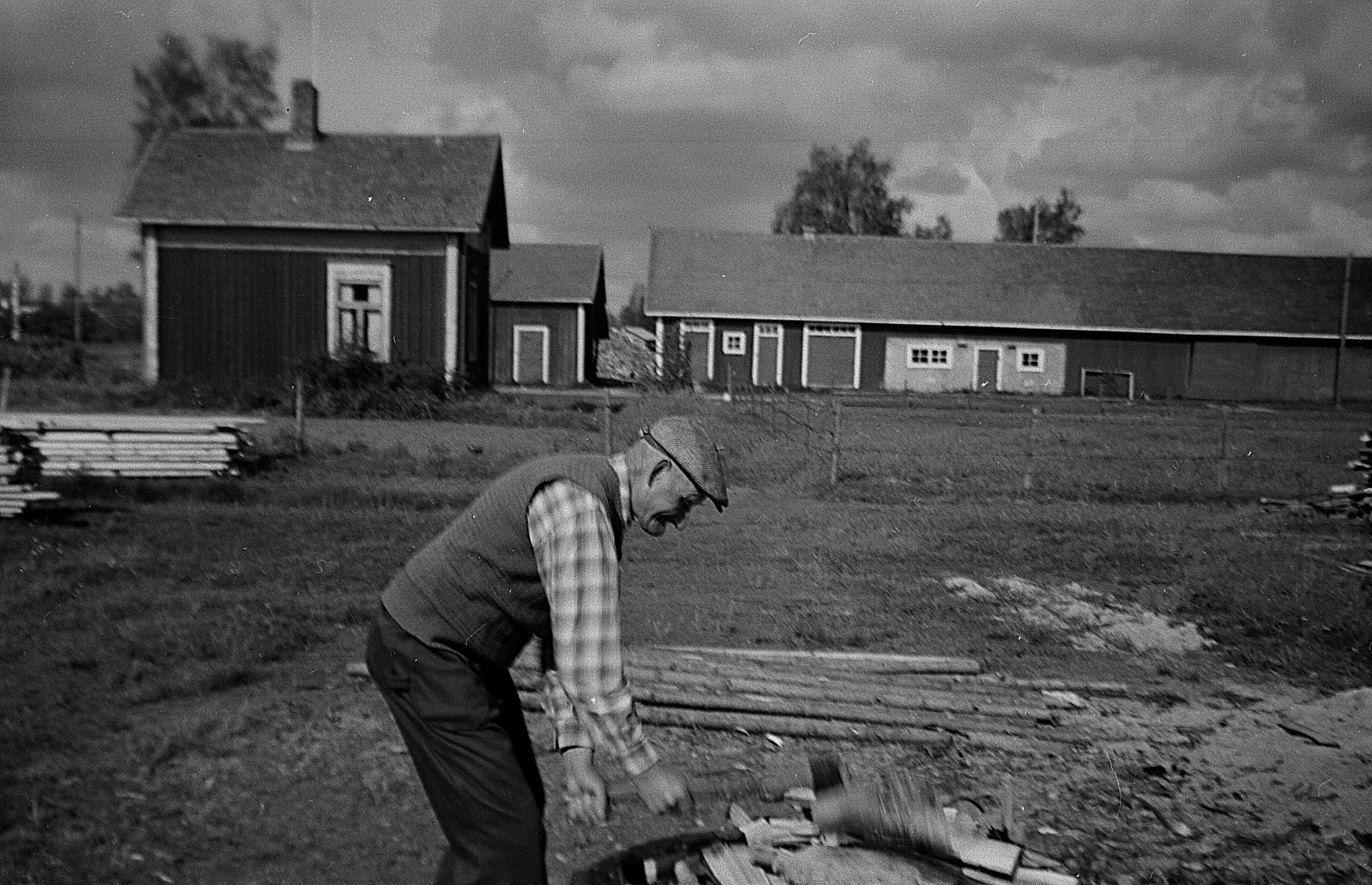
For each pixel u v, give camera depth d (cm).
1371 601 971
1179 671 745
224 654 680
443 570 298
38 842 422
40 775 485
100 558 964
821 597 930
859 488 1645
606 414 1806
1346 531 1406
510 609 297
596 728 287
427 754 301
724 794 426
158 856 422
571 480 295
